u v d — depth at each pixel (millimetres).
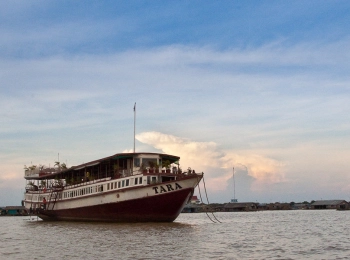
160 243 48656
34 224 94625
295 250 44156
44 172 117000
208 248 44875
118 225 75062
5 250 46781
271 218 130250
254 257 39219
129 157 82312
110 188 81812
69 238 56875
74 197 92438
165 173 77250
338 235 61906
